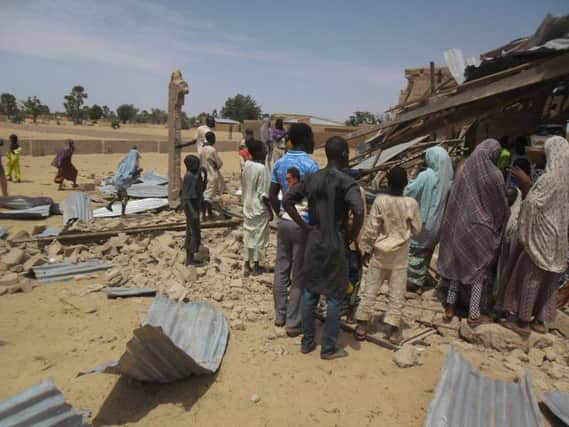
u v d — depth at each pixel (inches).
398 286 171.9
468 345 179.0
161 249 282.5
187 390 148.9
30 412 120.3
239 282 235.8
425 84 617.3
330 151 164.4
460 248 186.7
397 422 135.3
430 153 221.5
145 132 2054.6
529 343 176.2
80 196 390.9
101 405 141.3
